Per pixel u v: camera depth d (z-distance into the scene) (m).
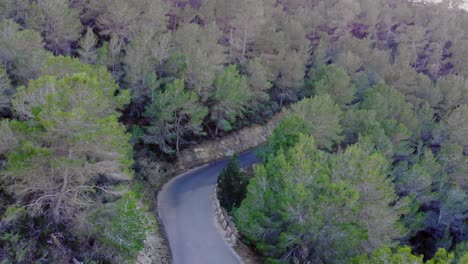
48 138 12.39
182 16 46.59
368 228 17.84
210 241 19.23
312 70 44.53
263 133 41.41
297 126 24.78
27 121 13.16
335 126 29.28
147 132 30.25
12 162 11.54
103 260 13.80
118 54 30.09
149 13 36.03
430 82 49.09
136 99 29.75
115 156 13.92
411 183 27.16
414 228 25.11
